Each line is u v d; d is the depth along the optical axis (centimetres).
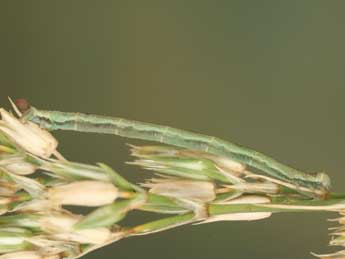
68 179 9
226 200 9
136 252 17
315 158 19
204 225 17
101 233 8
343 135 19
